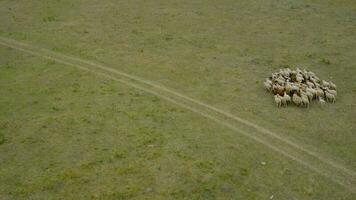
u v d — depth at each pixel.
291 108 44.53
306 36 62.94
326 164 36.31
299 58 55.91
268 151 37.88
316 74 51.62
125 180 34.34
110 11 72.25
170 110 43.97
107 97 46.34
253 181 34.31
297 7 74.19
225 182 34.12
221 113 43.53
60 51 57.72
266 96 46.78
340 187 33.81
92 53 57.03
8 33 63.66
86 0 77.38
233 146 38.44
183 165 35.91
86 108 44.25
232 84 49.22
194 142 38.91
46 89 48.09
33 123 41.78
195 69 52.69
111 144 38.62
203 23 67.38
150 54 56.72
